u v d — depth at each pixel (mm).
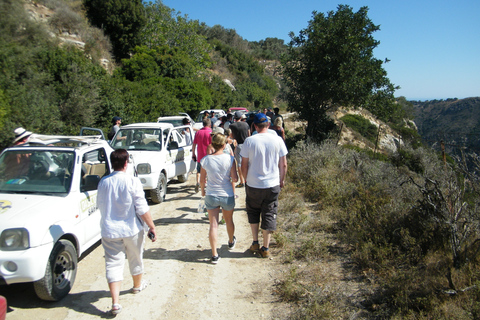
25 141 5195
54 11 24094
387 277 4273
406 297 3705
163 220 6984
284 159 5059
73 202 4422
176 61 28109
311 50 15148
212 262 5062
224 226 6672
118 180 3764
